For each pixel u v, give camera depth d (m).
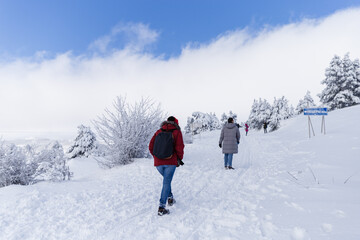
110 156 8.77
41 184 5.60
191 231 2.96
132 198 4.67
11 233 3.17
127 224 3.34
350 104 28.67
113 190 5.28
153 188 5.45
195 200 4.38
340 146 7.62
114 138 8.55
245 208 3.56
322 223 2.57
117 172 7.40
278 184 4.78
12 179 6.05
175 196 4.73
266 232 2.60
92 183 5.94
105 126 8.60
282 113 39.50
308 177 4.99
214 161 9.84
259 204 3.66
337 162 5.80
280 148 11.98
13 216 3.74
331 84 29.84
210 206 3.92
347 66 28.83
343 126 11.81
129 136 8.73
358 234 2.18
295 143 11.90
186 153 12.41
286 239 2.37
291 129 20.78
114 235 2.99
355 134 8.82
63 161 6.66
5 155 6.19
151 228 3.14
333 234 2.27
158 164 3.79
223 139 7.72
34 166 6.47
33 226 3.38
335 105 29.78
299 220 2.76
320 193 3.69
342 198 3.33
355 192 3.53
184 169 7.63
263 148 13.38
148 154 9.58
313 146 9.27
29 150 6.61
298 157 8.02
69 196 4.70
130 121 8.70
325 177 4.76
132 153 9.07
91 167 13.30
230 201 4.07
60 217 3.70
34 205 4.18
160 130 3.93
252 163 8.84
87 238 2.96
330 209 2.95
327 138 9.80
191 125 28.89
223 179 6.14
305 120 21.97
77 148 23.14
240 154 11.88
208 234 2.79
